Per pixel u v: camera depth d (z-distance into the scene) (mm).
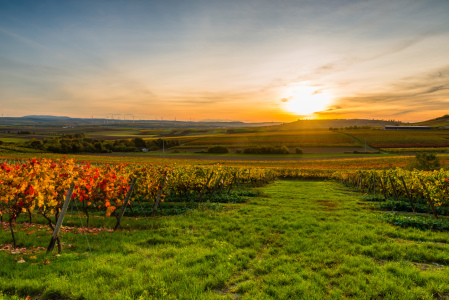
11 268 5188
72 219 9898
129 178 11469
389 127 172375
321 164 61875
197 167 18109
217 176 17250
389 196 18594
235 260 5785
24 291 4363
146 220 9789
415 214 11969
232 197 16250
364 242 7266
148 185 11383
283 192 20781
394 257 6234
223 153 94812
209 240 7305
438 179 12172
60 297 4258
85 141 106875
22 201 6430
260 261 5855
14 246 6438
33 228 8289
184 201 14859
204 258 5824
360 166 56281
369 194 20547
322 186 28734
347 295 4492
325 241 7367
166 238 7434
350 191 24016
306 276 5125
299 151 91688
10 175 6574
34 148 87188
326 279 5016
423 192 11719
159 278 4785
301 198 17359
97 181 8898
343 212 12008
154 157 80938
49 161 8586
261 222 9383
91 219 9969
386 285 4668
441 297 4398
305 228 8703
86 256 5961
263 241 7371
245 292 4555
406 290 4535
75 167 7867
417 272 5230
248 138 129750
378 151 92812
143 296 4164
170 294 4301
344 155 85125
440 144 98750
